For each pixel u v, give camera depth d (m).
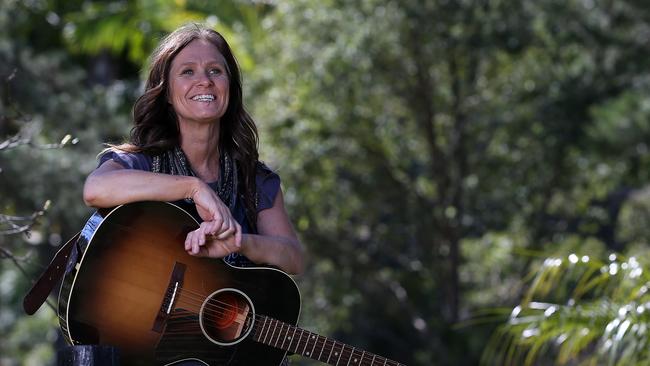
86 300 11.27
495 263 44.00
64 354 10.64
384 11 39.47
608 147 44.72
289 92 39.94
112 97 42.47
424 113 41.22
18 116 17.34
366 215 42.62
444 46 40.16
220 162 12.32
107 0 47.28
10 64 40.03
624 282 17.41
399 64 40.38
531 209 43.25
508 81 42.25
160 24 44.34
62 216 37.03
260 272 11.67
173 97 11.98
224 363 11.51
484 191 42.75
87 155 38.84
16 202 36.19
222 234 11.34
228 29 44.75
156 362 11.35
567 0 42.16
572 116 42.81
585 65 44.03
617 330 17.25
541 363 20.42
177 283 11.44
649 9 45.47
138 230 11.44
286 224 12.49
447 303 42.56
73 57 52.88
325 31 39.72
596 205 47.16
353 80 39.38
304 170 40.16
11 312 55.62
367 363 11.62
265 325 11.59
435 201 42.66
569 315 17.50
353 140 41.28
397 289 43.28
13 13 44.22
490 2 40.44
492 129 42.34
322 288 42.41
